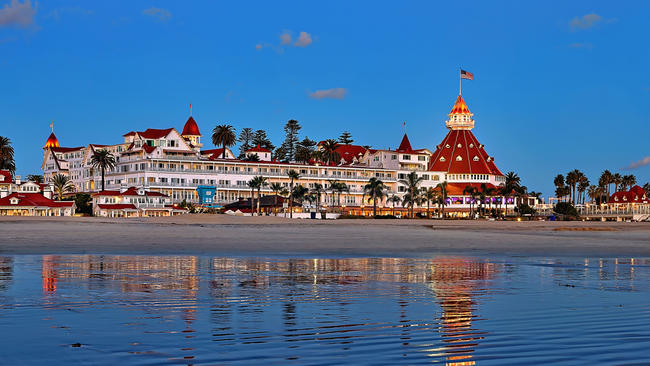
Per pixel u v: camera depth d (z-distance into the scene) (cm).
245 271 3381
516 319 1952
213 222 11400
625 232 11538
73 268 3369
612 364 1405
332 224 12325
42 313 1967
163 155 16738
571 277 3262
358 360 1439
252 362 1416
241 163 17500
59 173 19412
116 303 2181
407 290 2641
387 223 13538
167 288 2595
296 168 18300
